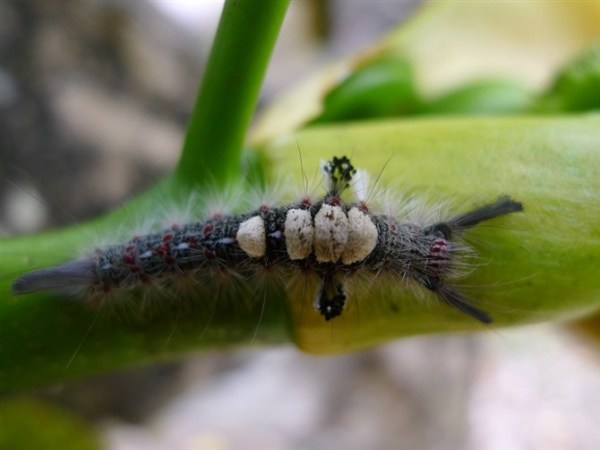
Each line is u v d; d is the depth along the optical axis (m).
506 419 0.22
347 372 0.20
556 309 0.07
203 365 0.20
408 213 0.07
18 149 0.17
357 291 0.07
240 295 0.07
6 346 0.07
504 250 0.07
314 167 0.07
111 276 0.07
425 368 0.21
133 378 0.19
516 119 0.07
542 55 0.11
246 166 0.07
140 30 0.21
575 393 0.23
